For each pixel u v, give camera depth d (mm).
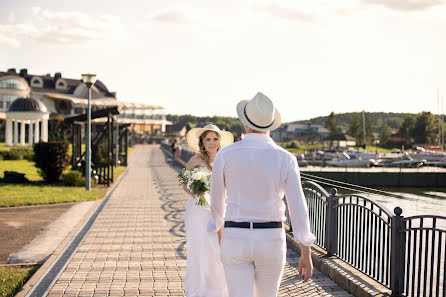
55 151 20562
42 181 21219
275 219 3207
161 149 71812
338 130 130000
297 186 3197
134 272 6809
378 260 5766
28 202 14148
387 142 100625
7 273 6660
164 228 10453
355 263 6398
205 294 5195
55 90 94000
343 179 41125
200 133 5609
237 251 3158
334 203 7105
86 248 8383
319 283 6176
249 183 3180
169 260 7551
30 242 8953
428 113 86625
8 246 8602
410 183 42219
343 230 6828
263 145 3258
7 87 79188
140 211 13078
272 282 3254
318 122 144125
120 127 35750
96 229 10289
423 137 85875
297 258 7547
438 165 52656
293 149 88375
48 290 5871
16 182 20672
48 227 10531
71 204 14383
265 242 3135
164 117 107625
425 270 4977
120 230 10180
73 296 5648
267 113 3268
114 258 7648
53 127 82938
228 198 3264
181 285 6180
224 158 3268
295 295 5672
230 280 3244
